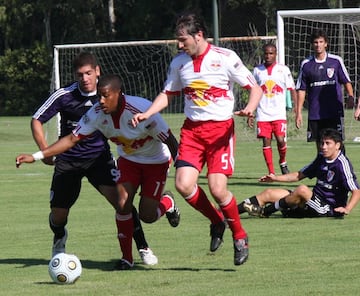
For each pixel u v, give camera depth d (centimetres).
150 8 10538
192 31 1426
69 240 1916
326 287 1335
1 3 10488
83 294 1338
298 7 9544
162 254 1697
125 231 1544
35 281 1468
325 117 2695
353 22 5234
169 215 1689
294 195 2100
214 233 1557
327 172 2100
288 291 1311
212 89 1445
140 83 8650
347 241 1775
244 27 9681
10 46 11106
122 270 1547
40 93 10625
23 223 2205
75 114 1634
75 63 1617
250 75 1452
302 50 6731
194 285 1380
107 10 10738
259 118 3139
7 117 9856
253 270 1496
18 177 3425
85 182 3203
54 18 10894
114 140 1523
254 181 3062
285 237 1845
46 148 1508
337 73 2694
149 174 1543
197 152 1469
